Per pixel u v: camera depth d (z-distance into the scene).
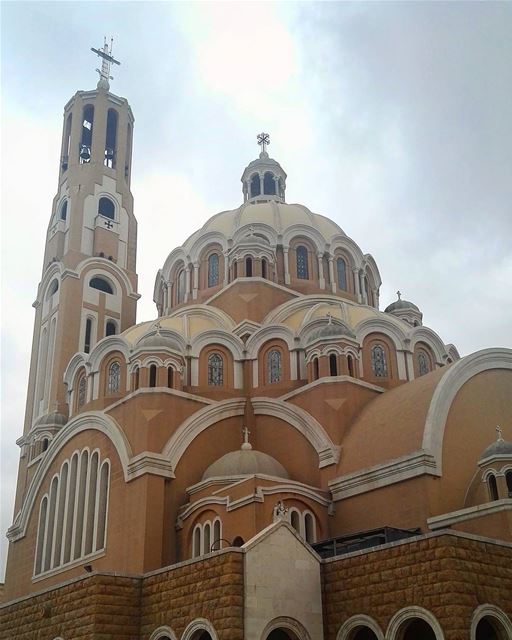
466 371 34.19
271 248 49.97
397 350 42.28
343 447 35.12
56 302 53.81
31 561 41.62
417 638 24.44
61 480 41.06
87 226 56.91
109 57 67.19
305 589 24.42
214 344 41.91
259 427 39.34
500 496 28.47
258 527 30.23
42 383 52.84
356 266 53.09
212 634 22.95
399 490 30.95
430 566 22.08
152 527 33.38
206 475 35.53
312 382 38.16
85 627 25.78
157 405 36.81
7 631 30.94
